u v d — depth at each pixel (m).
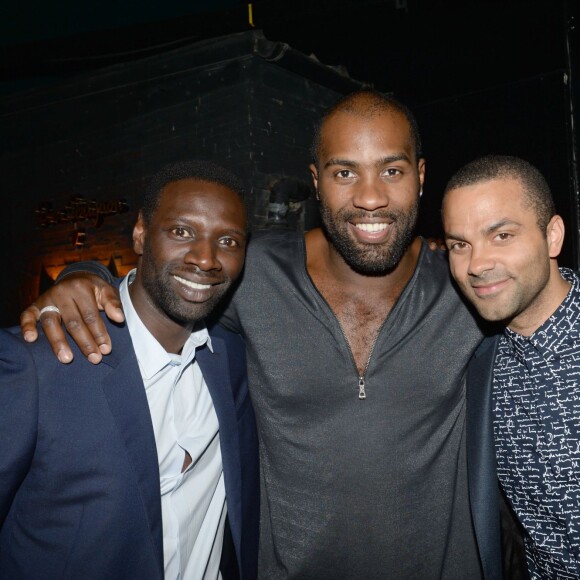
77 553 1.71
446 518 2.26
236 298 2.31
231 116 5.66
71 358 1.70
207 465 2.06
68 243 6.70
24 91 6.84
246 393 2.26
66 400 1.72
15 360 1.69
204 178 1.88
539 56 4.69
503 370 2.01
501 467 2.04
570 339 1.84
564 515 1.88
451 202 1.90
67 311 1.77
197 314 1.88
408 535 2.23
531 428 1.93
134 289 1.95
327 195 2.18
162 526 1.87
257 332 2.29
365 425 2.21
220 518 2.14
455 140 5.18
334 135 2.13
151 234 1.86
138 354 1.90
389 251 2.17
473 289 1.91
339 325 2.23
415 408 2.22
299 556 2.26
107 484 1.73
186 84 5.90
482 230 1.84
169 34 5.46
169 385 1.96
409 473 2.22
